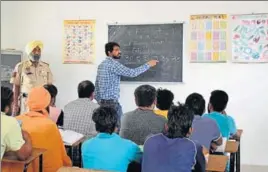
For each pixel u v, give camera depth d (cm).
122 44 484
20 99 454
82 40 496
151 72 477
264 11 441
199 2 458
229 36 451
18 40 511
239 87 454
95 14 490
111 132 232
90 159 227
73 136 290
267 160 454
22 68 453
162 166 204
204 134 281
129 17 480
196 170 211
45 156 252
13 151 222
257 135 454
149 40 475
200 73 463
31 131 249
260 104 450
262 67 446
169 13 468
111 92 430
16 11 509
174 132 210
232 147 299
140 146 256
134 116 276
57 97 506
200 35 459
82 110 321
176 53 468
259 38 443
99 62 492
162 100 313
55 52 504
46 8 503
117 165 222
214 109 328
